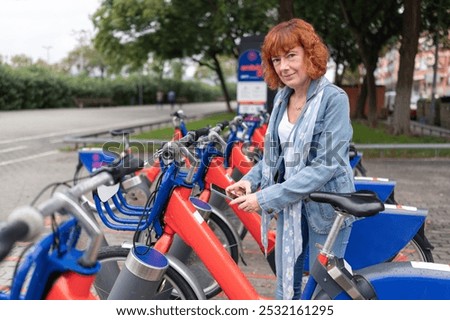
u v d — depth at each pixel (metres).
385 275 1.81
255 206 2.05
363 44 15.73
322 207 2.08
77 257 1.62
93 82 33.84
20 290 1.62
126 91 36.66
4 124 17.78
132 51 19.44
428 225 5.09
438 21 13.01
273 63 2.16
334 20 17.06
